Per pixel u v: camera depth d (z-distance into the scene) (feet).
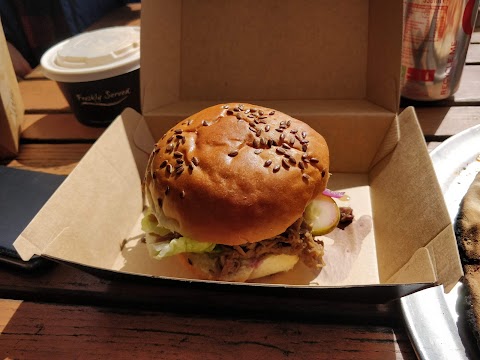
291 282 0.83
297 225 0.77
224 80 1.11
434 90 1.16
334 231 0.93
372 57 1.02
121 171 0.97
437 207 0.72
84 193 0.84
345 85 1.07
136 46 1.20
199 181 0.71
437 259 0.63
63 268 0.82
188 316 0.71
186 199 0.72
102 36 1.24
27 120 1.31
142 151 1.06
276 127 0.78
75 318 0.71
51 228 0.72
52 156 1.15
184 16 1.08
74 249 0.77
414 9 1.06
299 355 0.64
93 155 0.90
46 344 0.67
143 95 1.04
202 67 1.11
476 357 0.59
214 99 1.12
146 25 0.98
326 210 0.88
